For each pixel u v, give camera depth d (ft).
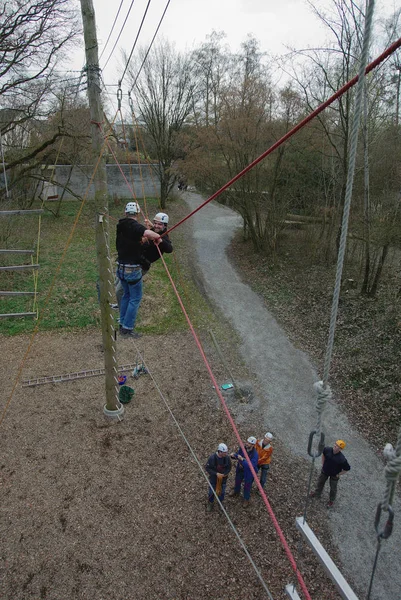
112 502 27.22
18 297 52.65
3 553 23.90
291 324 52.65
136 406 36.35
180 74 84.94
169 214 94.94
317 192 67.62
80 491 27.91
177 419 35.01
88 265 62.69
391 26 44.45
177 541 24.86
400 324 45.16
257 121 63.67
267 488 28.63
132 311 20.66
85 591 22.26
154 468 29.94
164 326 50.31
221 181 74.84
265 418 35.83
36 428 33.24
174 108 87.04
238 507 27.02
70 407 35.81
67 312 50.85
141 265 20.17
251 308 56.90
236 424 34.73
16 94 61.77
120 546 24.54
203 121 79.82
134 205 19.30
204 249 77.66
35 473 29.17
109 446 31.76
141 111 85.56
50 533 25.12
